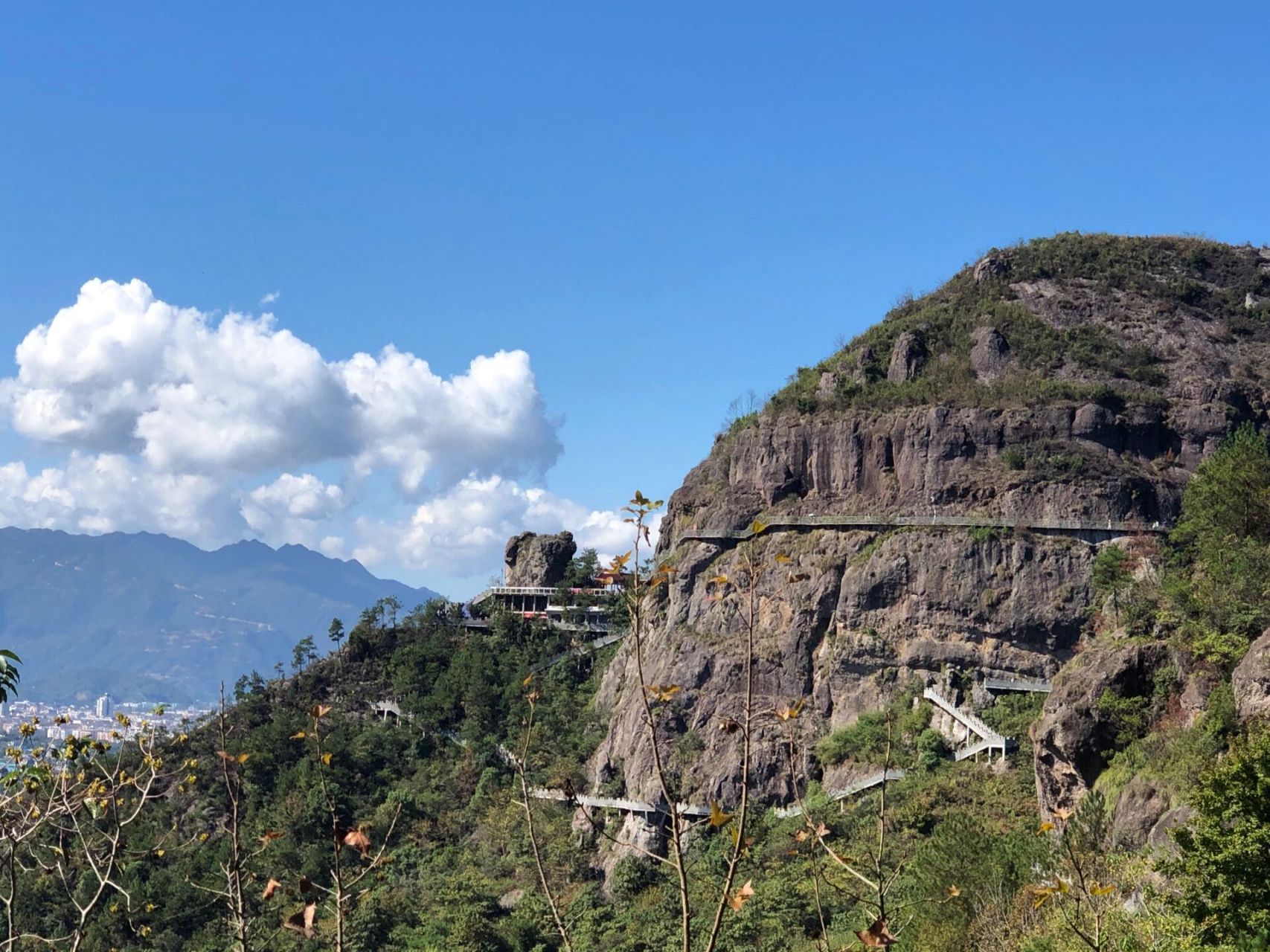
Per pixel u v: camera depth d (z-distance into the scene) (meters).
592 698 165.88
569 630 183.75
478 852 136.12
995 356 160.50
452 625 198.75
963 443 144.38
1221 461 103.31
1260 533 96.06
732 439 172.62
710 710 141.25
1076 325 166.75
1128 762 81.25
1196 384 149.50
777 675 139.75
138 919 107.44
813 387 169.00
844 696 135.75
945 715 127.31
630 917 108.19
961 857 66.50
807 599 141.50
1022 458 140.88
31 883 103.06
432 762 163.00
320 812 137.50
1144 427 143.50
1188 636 85.62
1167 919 49.09
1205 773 50.44
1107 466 137.62
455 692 172.25
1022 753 114.62
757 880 100.69
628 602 26.89
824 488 153.25
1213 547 92.88
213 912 107.00
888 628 135.62
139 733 34.78
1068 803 85.31
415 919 115.19
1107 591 126.94
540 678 173.25
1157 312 168.75
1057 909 53.16
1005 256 183.75
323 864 121.62
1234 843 45.75
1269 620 81.75
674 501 175.62
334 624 198.00
